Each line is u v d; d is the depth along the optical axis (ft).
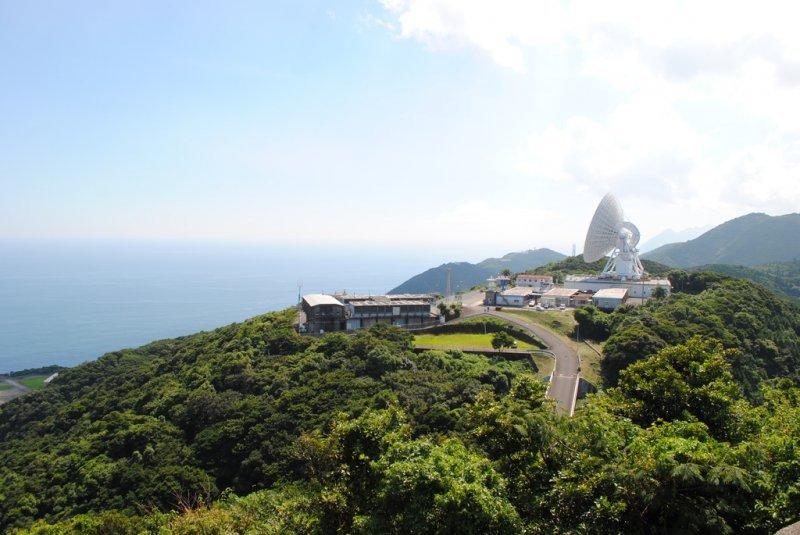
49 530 123.75
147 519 120.47
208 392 207.21
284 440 168.76
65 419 240.32
